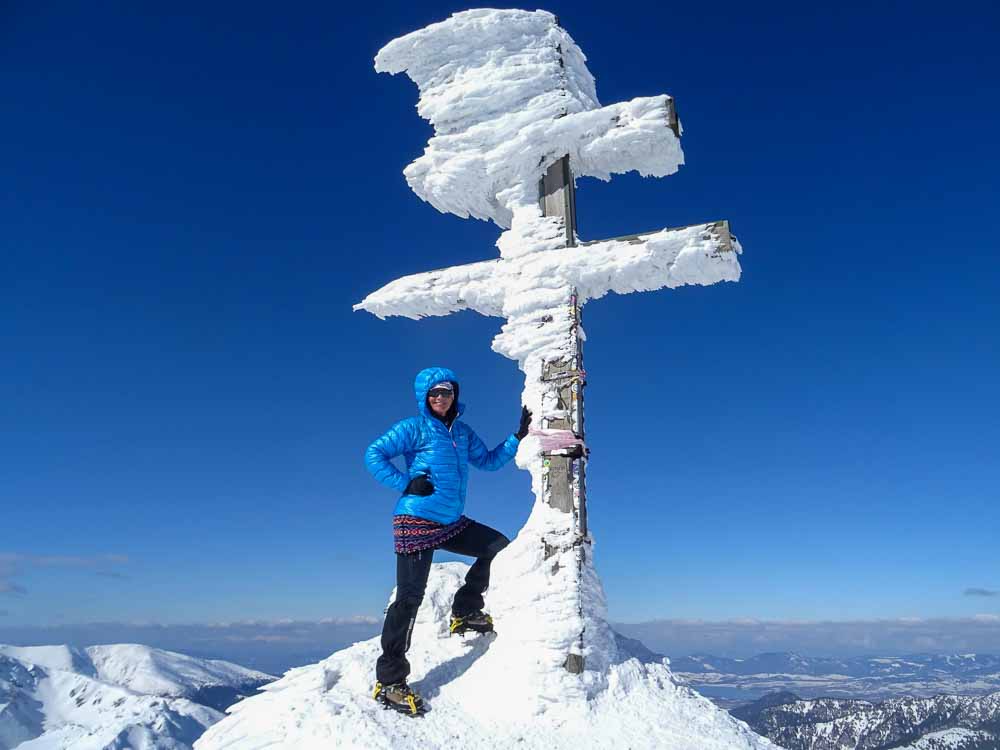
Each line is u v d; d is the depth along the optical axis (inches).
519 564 168.2
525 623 161.6
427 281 204.5
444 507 167.6
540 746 140.6
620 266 179.8
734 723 160.1
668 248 175.2
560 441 173.2
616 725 148.6
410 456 172.6
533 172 201.2
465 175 203.3
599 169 206.4
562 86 207.2
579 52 220.4
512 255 195.6
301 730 144.2
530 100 205.2
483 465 185.6
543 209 198.5
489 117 206.8
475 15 210.4
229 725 158.4
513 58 209.0
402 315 212.2
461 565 220.4
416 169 208.8
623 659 170.2
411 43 210.4
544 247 191.6
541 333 184.2
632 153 197.0
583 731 146.2
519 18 211.2
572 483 172.4
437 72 212.7
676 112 188.5
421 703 151.7
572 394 178.5
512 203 201.0
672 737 146.0
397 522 165.5
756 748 148.4
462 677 165.3
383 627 156.9
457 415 179.9
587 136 195.6
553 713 150.5
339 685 163.8
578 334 183.8
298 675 173.3
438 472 168.6
